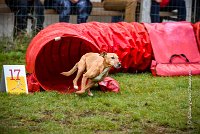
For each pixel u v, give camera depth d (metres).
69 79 12.88
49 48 12.99
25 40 17.06
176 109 10.48
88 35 13.57
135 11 18.27
